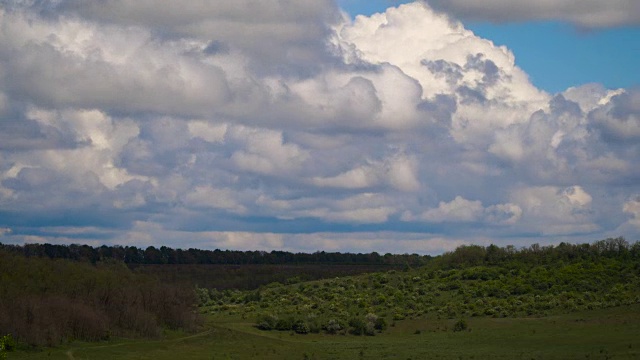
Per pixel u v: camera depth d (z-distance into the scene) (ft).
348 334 583.58
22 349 397.60
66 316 438.40
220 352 475.31
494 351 449.89
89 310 463.83
